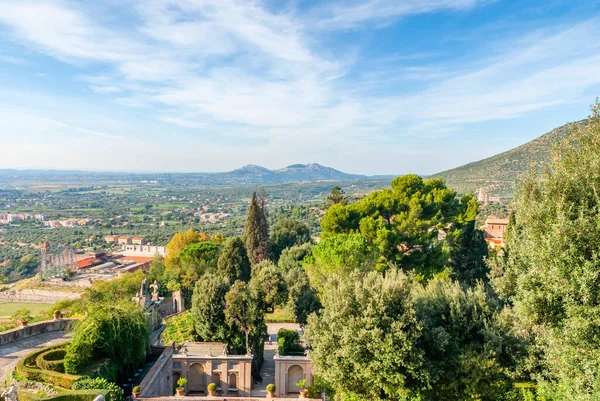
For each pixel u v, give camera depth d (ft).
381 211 155.43
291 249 217.36
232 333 110.42
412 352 64.85
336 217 146.30
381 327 67.05
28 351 79.25
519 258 64.64
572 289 49.47
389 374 63.93
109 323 71.61
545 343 64.80
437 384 71.92
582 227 49.24
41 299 262.26
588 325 48.47
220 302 112.16
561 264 50.39
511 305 87.92
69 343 75.46
